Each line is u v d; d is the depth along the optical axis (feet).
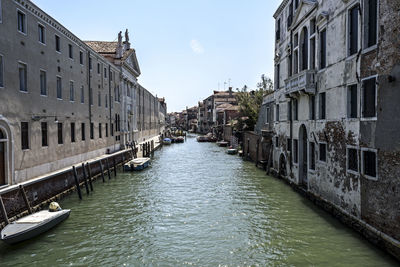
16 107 42.09
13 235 30.58
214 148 154.61
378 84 27.58
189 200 50.31
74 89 63.87
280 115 62.75
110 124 91.40
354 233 32.12
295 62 52.90
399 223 25.00
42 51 49.83
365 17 30.14
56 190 49.06
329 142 38.55
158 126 246.68
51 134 52.42
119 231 36.22
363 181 30.40
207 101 286.87
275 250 30.17
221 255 29.63
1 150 39.27
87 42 114.93
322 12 40.06
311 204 44.14
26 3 44.68
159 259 29.01
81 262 28.43
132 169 81.76
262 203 46.60
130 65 119.65
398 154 25.02
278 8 62.64
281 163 63.57
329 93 38.52
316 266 26.63
